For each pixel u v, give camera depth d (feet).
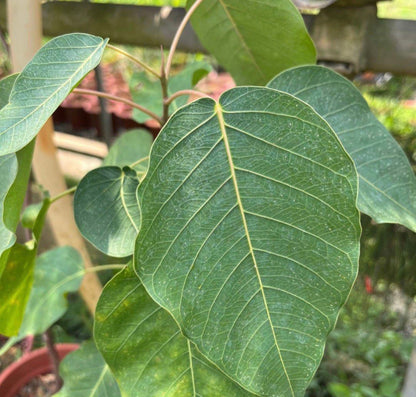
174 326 0.92
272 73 1.29
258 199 0.72
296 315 0.73
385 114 2.36
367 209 0.97
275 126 0.72
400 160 1.02
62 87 0.73
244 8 1.13
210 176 0.72
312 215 0.72
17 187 0.84
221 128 0.73
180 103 1.48
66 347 2.23
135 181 0.99
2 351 1.63
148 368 0.93
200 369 0.92
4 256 0.85
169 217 0.71
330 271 0.72
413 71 1.38
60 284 1.63
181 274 0.72
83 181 0.97
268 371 0.74
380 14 3.26
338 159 0.70
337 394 2.33
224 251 0.73
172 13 1.60
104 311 0.90
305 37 1.13
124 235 0.93
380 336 2.87
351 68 1.40
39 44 1.18
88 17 1.71
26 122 0.71
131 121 3.40
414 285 2.29
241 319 0.73
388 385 2.44
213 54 1.31
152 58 3.67
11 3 1.15
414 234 2.16
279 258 0.73
